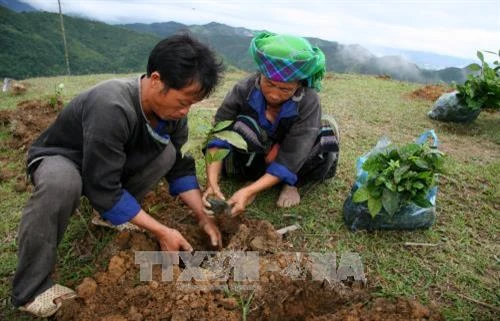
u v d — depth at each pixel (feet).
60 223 6.48
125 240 7.89
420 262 8.22
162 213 9.32
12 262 8.02
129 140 6.91
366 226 9.04
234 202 8.20
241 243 7.75
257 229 8.22
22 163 12.23
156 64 5.86
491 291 7.55
